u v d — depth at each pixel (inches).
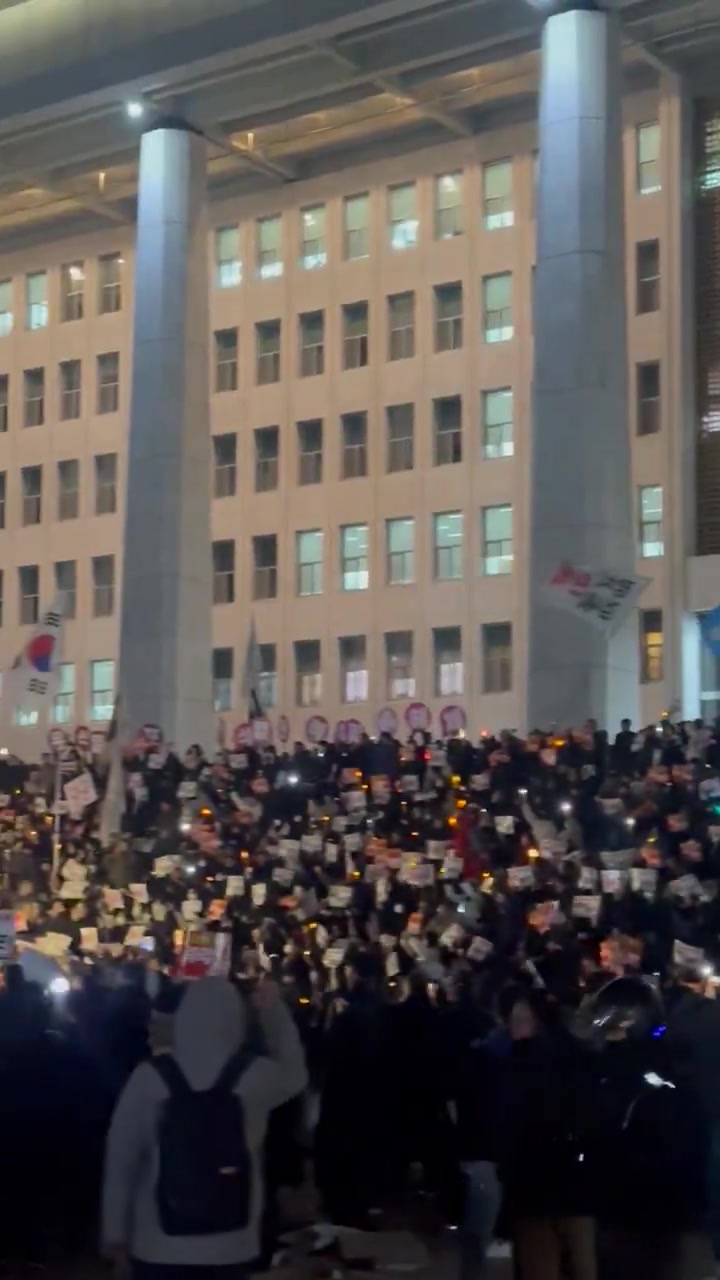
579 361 1192.8
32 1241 398.3
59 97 1443.2
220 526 1813.5
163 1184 224.2
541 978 494.3
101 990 439.5
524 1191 311.0
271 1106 234.7
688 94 1513.3
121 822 1026.7
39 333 1969.7
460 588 1658.5
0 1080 382.6
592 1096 312.0
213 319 1828.2
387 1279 405.1
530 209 1631.4
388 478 1712.6
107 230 1915.6
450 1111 445.4
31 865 968.3
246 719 1771.7
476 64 1387.8
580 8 1236.5
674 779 789.2
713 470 1505.9
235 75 1397.6
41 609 1950.1
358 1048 454.6
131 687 1427.2
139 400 1454.2
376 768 995.3
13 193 1756.9
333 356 1754.4
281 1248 444.1
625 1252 312.7
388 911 665.0
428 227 1695.4
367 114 1578.5
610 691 1154.0
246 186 1792.6
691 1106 313.9
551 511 1184.8
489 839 777.6
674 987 443.2
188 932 687.1
